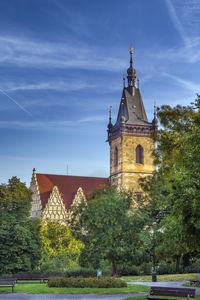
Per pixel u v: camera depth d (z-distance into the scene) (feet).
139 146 405.18
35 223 220.02
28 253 201.67
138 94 421.59
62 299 92.22
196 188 90.84
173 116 157.79
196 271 216.95
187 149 98.94
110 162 426.10
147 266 225.35
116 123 420.77
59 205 402.72
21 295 101.65
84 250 215.51
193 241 92.94
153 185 193.67
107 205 205.87
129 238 199.00
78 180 432.66
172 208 95.71
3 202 209.97
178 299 80.89
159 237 171.73
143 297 88.22
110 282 119.34
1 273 190.80
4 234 192.95
